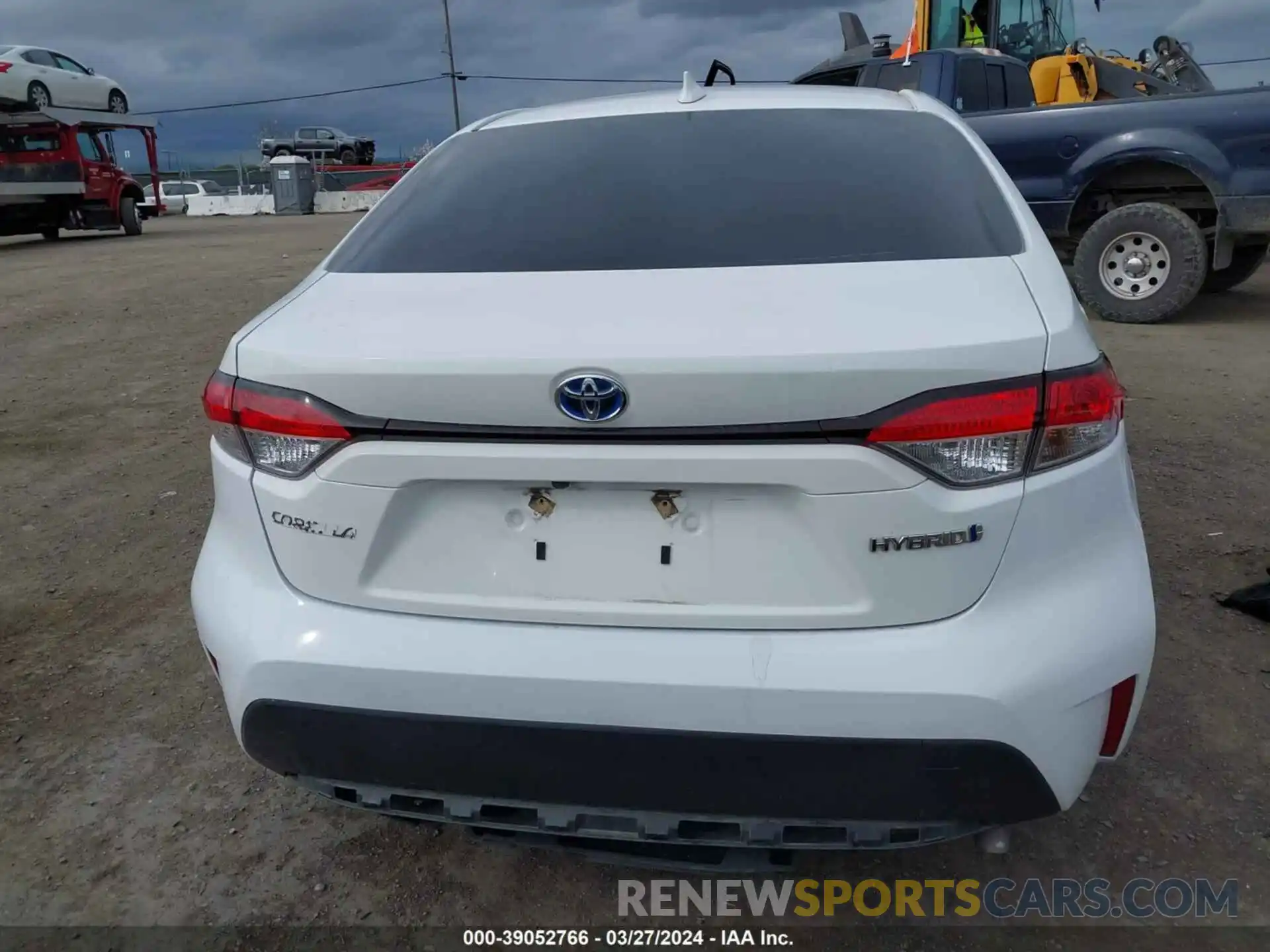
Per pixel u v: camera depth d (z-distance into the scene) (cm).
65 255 1582
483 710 189
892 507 177
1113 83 1018
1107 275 828
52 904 238
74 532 452
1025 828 253
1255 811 255
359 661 193
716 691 180
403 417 187
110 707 315
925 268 208
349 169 3878
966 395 176
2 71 1708
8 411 644
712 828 196
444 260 234
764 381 173
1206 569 381
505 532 191
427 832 261
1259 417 569
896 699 178
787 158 256
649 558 187
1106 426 192
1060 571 188
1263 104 726
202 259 1442
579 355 177
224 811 268
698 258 221
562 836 203
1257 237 824
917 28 1041
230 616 205
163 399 668
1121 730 198
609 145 271
